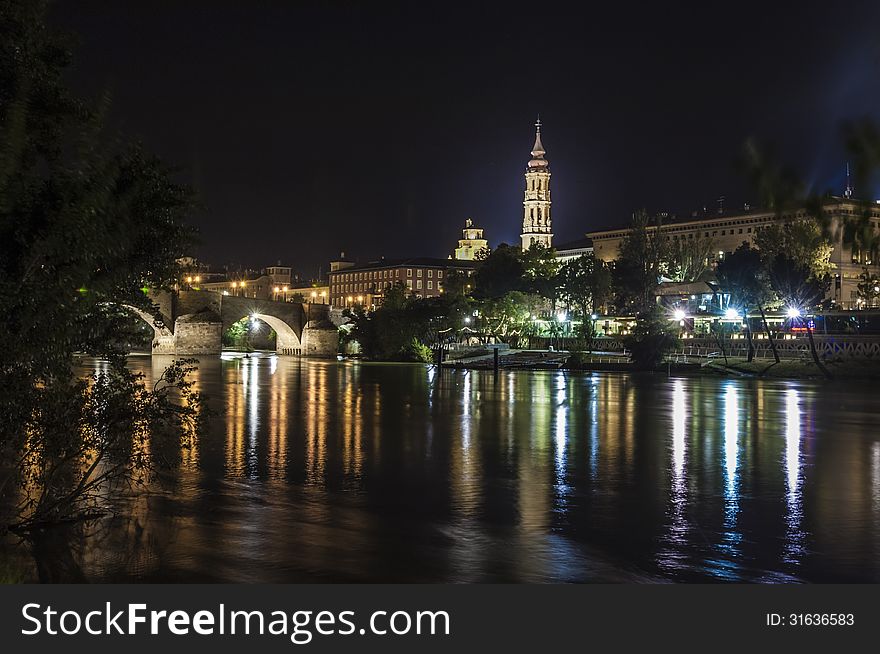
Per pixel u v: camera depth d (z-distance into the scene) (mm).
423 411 65375
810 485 34594
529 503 30531
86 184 19172
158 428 26156
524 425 56188
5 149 18109
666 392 86500
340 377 110000
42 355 19125
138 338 24203
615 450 44500
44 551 22375
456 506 29828
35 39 20625
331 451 42531
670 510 29562
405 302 175000
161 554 22422
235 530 25266
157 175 21797
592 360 136625
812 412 65500
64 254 18641
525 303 174250
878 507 30281
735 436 50812
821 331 130750
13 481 27422
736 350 130125
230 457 39344
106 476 26016
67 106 20719
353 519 27406
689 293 158375
